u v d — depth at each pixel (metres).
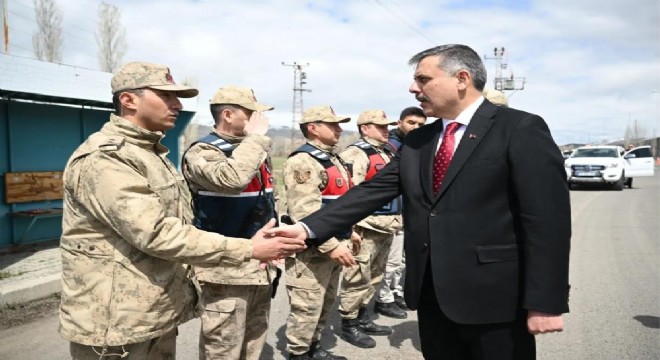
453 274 1.86
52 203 6.84
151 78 1.98
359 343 3.76
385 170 2.26
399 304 4.71
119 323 1.83
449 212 1.88
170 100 2.05
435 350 2.08
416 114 4.44
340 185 3.41
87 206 1.80
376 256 4.07
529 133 1.77
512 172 1.77
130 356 1.91
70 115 7.03
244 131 2.73
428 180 1.97
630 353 3.48
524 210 1.73
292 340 3.23
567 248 1.70
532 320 1.72
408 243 2.05
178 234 1.85
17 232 6.46
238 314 2.57
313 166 3.24
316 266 3.17
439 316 2.03
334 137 3.44
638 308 4.45
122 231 1.79
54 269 5.19
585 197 15.02
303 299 3.19
